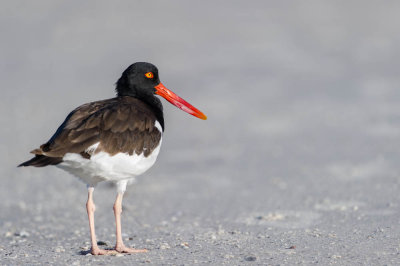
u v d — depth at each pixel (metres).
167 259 7.95
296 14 42.88
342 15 41.91
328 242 8.62
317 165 15.17
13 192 14.69
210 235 9.55
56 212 12.82
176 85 27.08
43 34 39.41
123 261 7.91
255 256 7.92
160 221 11.43
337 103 22.25
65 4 45.97
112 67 32.03
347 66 29.00
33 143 19.77
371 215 10.40
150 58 33.12
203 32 38.62
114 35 38.78
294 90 25.08
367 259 7.66
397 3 44.19
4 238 10.48
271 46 34.66
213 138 19.09
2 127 21.88
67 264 7.82
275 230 9.74
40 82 29.36
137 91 9.38
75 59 34.09
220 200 12.90
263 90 25.53
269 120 20.75
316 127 19.30
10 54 35.25
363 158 15.38
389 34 36.19
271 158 16.34
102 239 9.91
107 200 13.76
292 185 13.62
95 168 7.87
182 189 14.15
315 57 31.64
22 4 45.78
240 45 35.25
